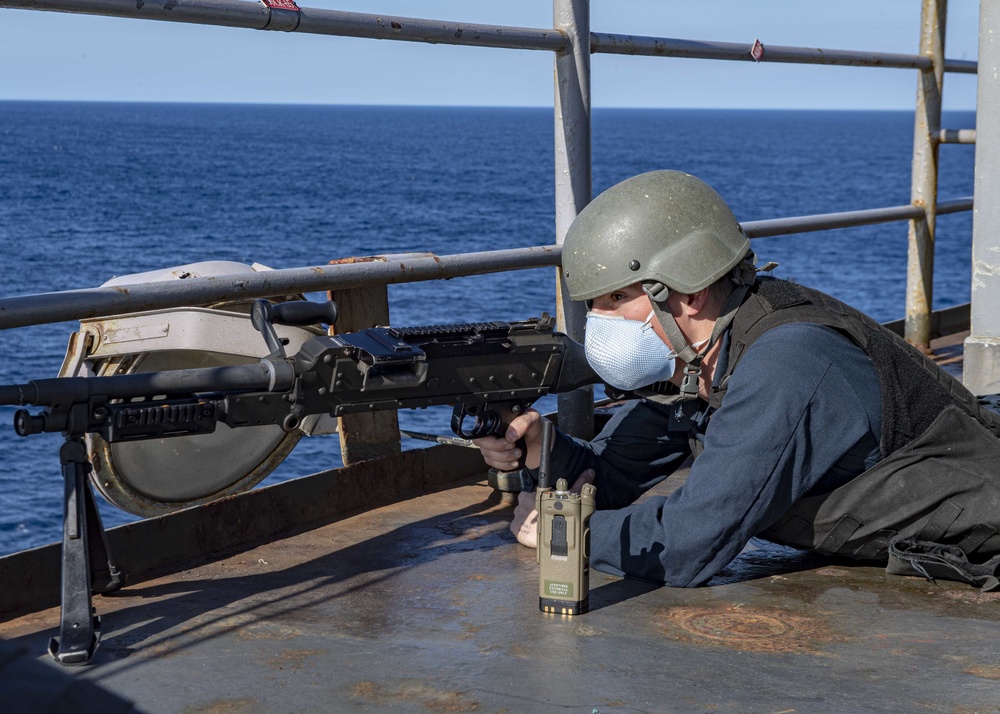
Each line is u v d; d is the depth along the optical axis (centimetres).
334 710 171
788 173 11631
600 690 178
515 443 244
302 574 237
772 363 214
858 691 178
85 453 201
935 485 223
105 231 5466
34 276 3950
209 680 182
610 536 230
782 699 175
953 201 524
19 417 185
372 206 7462
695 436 243
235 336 250
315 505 278
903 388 223
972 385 396
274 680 182
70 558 196
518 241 5719
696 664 189
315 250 5159
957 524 224
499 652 194
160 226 5812
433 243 5544
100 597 222
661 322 218
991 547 228
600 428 356
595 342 227
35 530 1353
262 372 202
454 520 279
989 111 386
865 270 4441
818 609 217
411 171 11488
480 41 293
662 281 213
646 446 258
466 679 182
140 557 237
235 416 200
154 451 254
